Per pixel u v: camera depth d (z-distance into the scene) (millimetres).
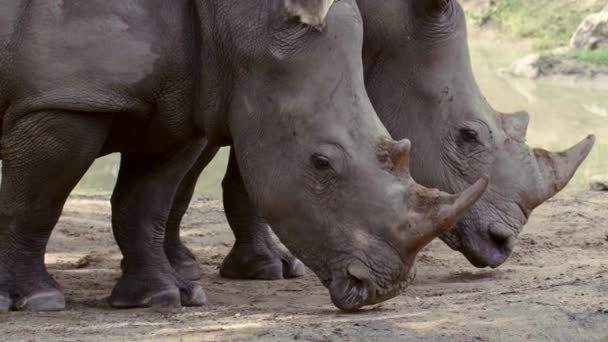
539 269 15617
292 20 11719
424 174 13430
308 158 11648
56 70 11984
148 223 13539
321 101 11648
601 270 15172
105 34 12016
